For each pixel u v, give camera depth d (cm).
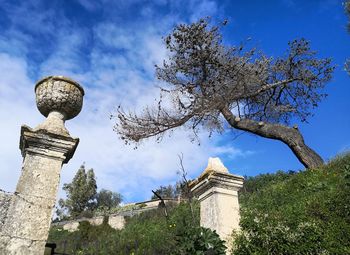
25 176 346
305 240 511
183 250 439
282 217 580
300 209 677
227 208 500
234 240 484
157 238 1153
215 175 516
